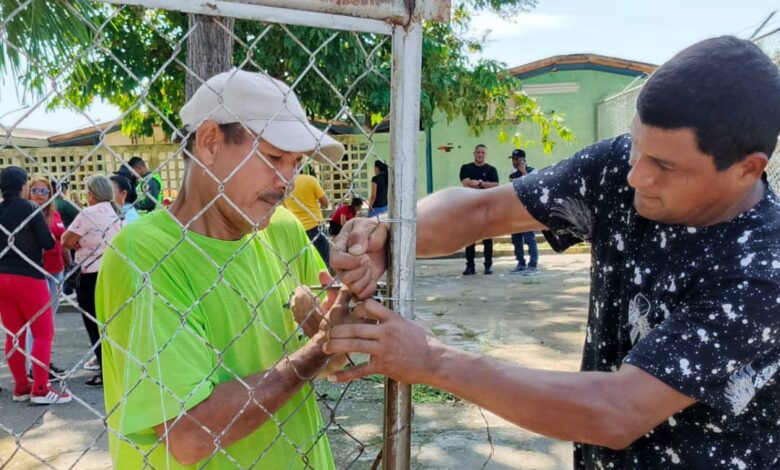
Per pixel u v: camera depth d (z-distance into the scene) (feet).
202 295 3.79
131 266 3.59
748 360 3.81
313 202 20.85
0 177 13.28
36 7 6.61
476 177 30.32
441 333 19.16
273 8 3.21
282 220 5.02
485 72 33.09
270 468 4.39
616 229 4.54
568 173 4.90
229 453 4.21
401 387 3.88
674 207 3.91
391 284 3.83
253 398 3.76
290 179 4.06
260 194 3.97
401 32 3.53
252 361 4.28
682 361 3.75
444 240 5.02
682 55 3.71
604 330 4.65
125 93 21.22
